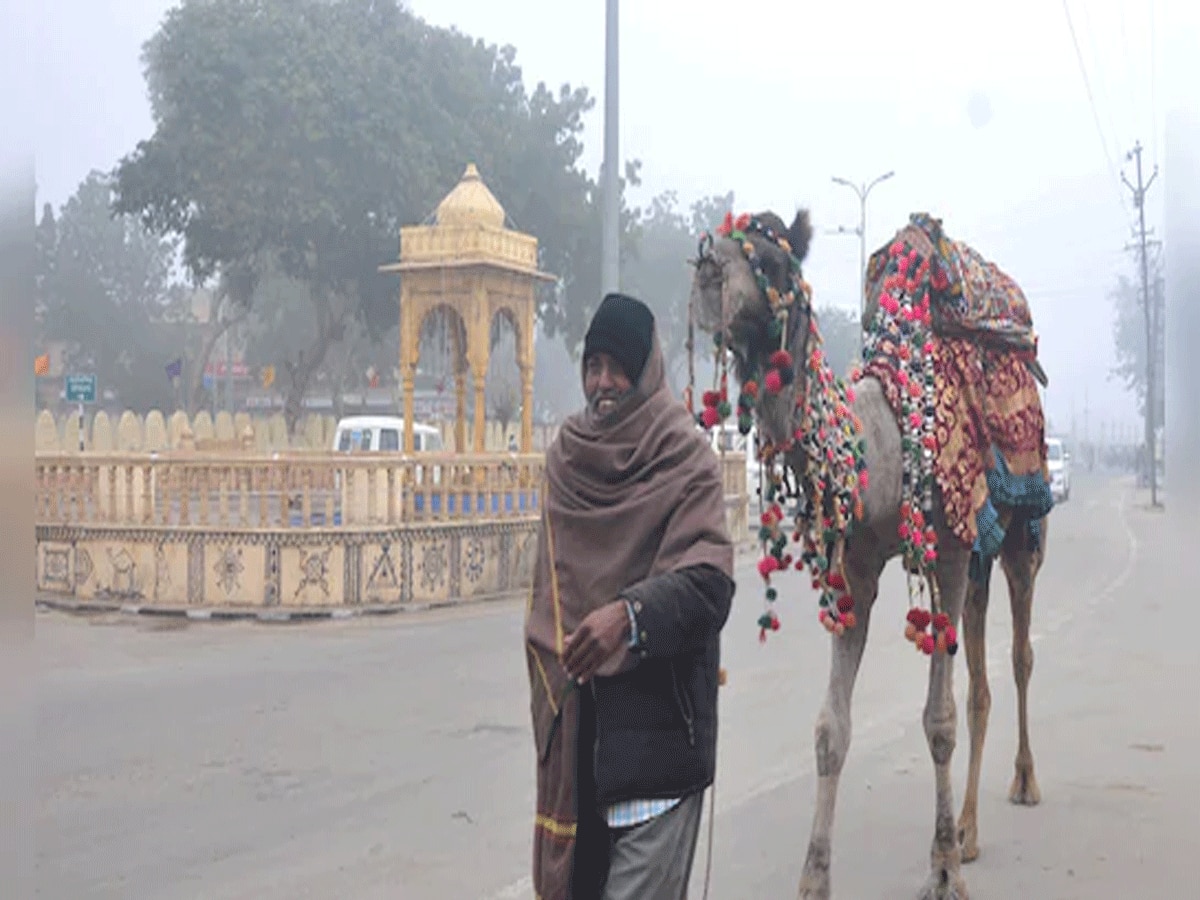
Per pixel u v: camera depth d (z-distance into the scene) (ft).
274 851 18.72
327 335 119.96
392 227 107.14
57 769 23.41
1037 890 17.25
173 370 112.06
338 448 76.13
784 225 14.10
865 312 17.98
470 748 25.08
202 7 100.58
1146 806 21.20
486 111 116.78
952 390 17.15
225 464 42.70
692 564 9.85
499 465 48.80
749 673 33.37
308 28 102.94
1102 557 68.23
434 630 40.32
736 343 13.75
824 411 14.32
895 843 19.25
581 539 10.44
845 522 14.49
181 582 43.01
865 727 27.07
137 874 17.65
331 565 42.73
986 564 18.28
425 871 17.83
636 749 10.00
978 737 19.01
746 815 20.59
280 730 26.61
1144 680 32.32
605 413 10.55
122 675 32.78
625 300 10.64
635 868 10.01
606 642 9.46
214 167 100.27
